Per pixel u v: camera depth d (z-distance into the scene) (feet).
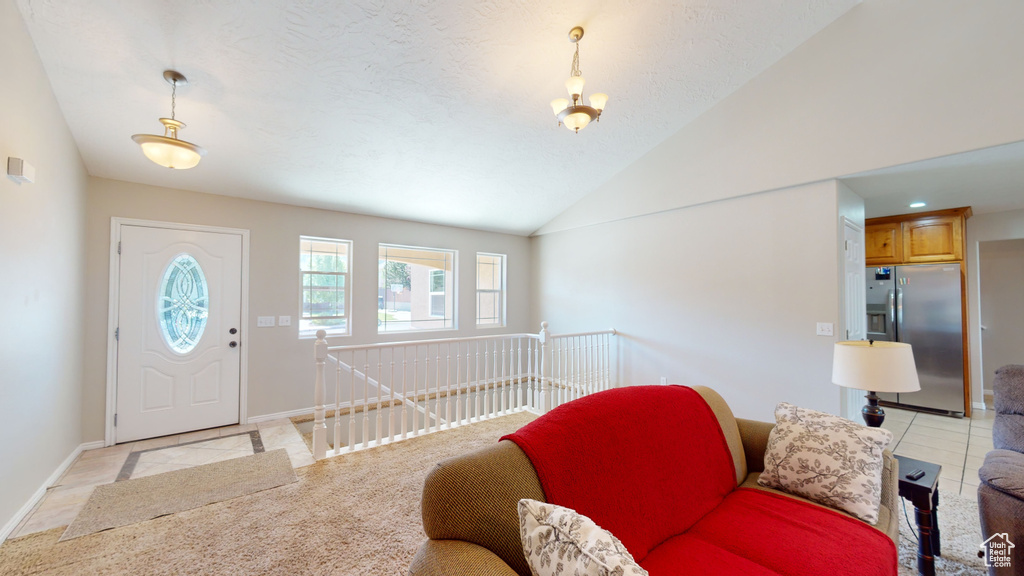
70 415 9.99
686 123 13.43
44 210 8.26
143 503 7.98
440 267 18.38
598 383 15.98
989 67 8.20
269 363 13.62
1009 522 5.78
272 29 7.79
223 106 9.41
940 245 14.47
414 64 9.22
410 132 11.44
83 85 8.46
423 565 3.55
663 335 14.57
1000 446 7.69
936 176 10.27
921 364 14.78
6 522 6.97
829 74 10.34
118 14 7.09
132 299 11.55
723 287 12.84
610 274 16.56
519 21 8.80
